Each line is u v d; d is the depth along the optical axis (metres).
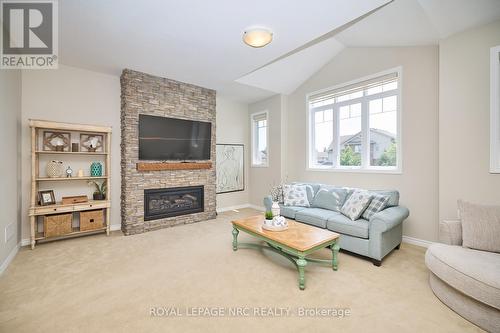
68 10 2.24
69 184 3.54
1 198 2.46
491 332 1.55
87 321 1.67
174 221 4.20
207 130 4.72
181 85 4.33
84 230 3.39
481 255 1.87
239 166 5.78
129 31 2.62
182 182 4.36
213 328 1.61
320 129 4.57
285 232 2.60
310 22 2.46
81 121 3.62
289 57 3.95
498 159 2.43
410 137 3.24
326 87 4.33
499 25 2.41
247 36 2.56
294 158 5.01
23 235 3.16
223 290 2.09
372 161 3.75
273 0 2.10
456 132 2.68
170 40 2.83
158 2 2.12
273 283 2.21
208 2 2.12
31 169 3.07
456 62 2.68
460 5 2.20
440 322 1.68
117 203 3.92
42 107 3.32
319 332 1.58
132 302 1.90
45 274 2.36
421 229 3.16
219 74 3.97
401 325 1.65
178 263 2.64
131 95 3.74
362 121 3.82
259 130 5.80
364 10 2.26
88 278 2.29
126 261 2.68
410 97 3.24
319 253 2.97
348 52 3.95
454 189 2.69
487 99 2.47
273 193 4.13
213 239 3.47
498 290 1.48
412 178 3.23
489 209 2.13
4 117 2.56
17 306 1.83
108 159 3.59
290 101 5.09
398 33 2.98
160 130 4.07
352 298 1.97
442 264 1.85
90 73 3.70
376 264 2.58
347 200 3.26
